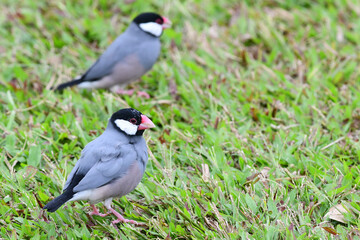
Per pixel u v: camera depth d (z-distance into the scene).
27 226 7.63
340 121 10.61
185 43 13.43
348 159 9.36
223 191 8.52
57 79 12.19
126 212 8.14
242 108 10.96
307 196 8.24
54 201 7.24
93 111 11.01
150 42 11.69
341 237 7.43
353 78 12.02
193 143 9.91
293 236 7.18
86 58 12.91
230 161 9.34
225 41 13.60
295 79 12.20
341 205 8.12
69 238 7.52
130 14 14.70
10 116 10.19
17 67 11.98
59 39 13.62
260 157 9.44
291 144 9.82
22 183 8.62
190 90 11.60
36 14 14.16
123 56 11.45
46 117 10.69
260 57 12.83
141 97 11.59
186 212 7.88
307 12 14.62
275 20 14.39
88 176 7.52
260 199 8.27
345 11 14.77
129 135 7.91
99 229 7.87
